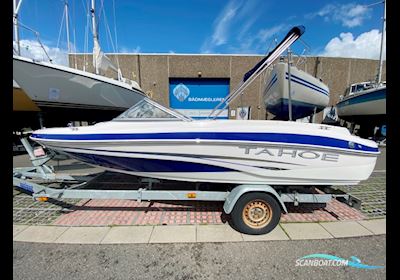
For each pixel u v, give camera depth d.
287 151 2.29
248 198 2.26
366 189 3.68
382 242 2.16
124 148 2.42
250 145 2.28
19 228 2.38
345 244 2.12
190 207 2.91
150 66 11.45
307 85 4.88
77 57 10.77
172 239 2.18
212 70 11.55
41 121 5.80
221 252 1.99
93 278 1.68
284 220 2.59
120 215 2.69
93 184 3.46
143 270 1.77
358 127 11.16
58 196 2.53
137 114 2.62
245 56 11.45
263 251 2.01
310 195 2.49
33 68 4.76
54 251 1.99
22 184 2.82
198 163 2.38
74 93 5.45
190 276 1.71
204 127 2.34
